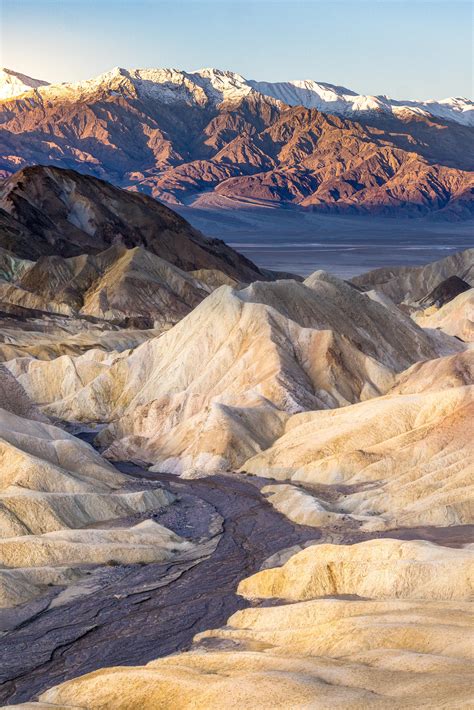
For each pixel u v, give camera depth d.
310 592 59.12
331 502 83.12
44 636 56.34
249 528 77.75
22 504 74.94
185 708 40.41
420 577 56.69
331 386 113.00
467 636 43.59
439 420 91.69
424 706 34.78
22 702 47.69
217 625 56.56
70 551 68.94
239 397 109.62
